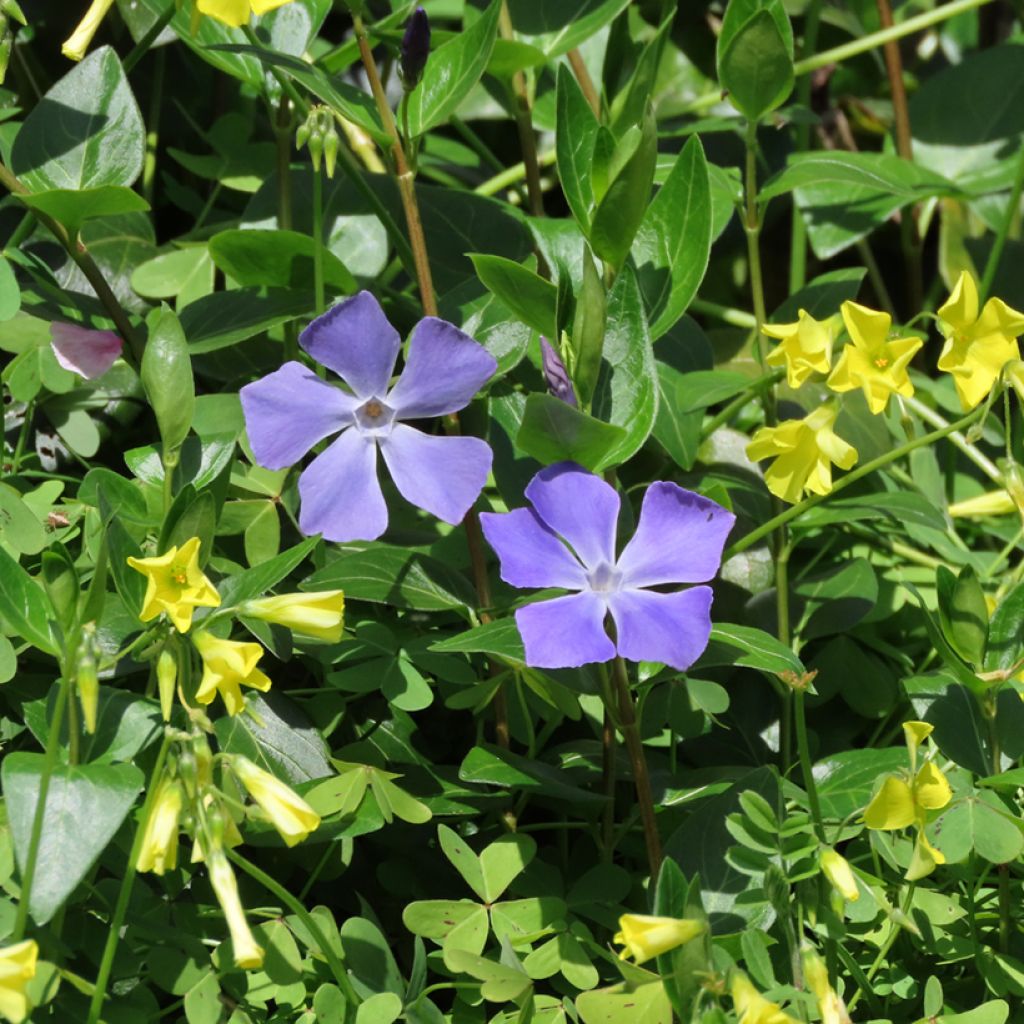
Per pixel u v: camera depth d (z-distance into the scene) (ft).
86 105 3.19
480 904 3.03
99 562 2.89
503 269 3.04
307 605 2.92
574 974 3.00
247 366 3.34
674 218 3.18
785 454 3.05
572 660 2.93
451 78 3.14
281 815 2.86
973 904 3.05
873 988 3.05
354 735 3.17
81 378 3.30
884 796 2.94
